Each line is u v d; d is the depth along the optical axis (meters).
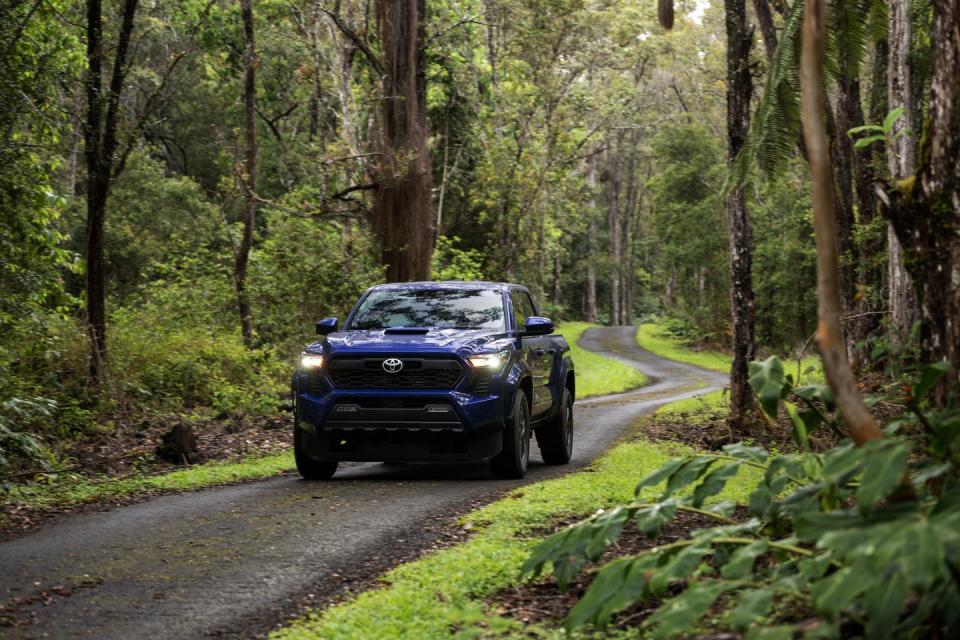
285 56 45.31
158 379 18.09
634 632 4.88
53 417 13.89
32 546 7.55
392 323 11.43
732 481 10.04
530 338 11.84
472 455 10.38
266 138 51.59
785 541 4.54
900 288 17.73
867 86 27.20
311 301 24.08
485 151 42.09
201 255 26.66
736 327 14.98
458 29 41.28
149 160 46.44
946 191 5.03
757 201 56.44
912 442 3.75
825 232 4.02
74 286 39.03
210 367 19.66
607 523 5.34
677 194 70.25
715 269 68.44
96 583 6.33
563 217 52.94
